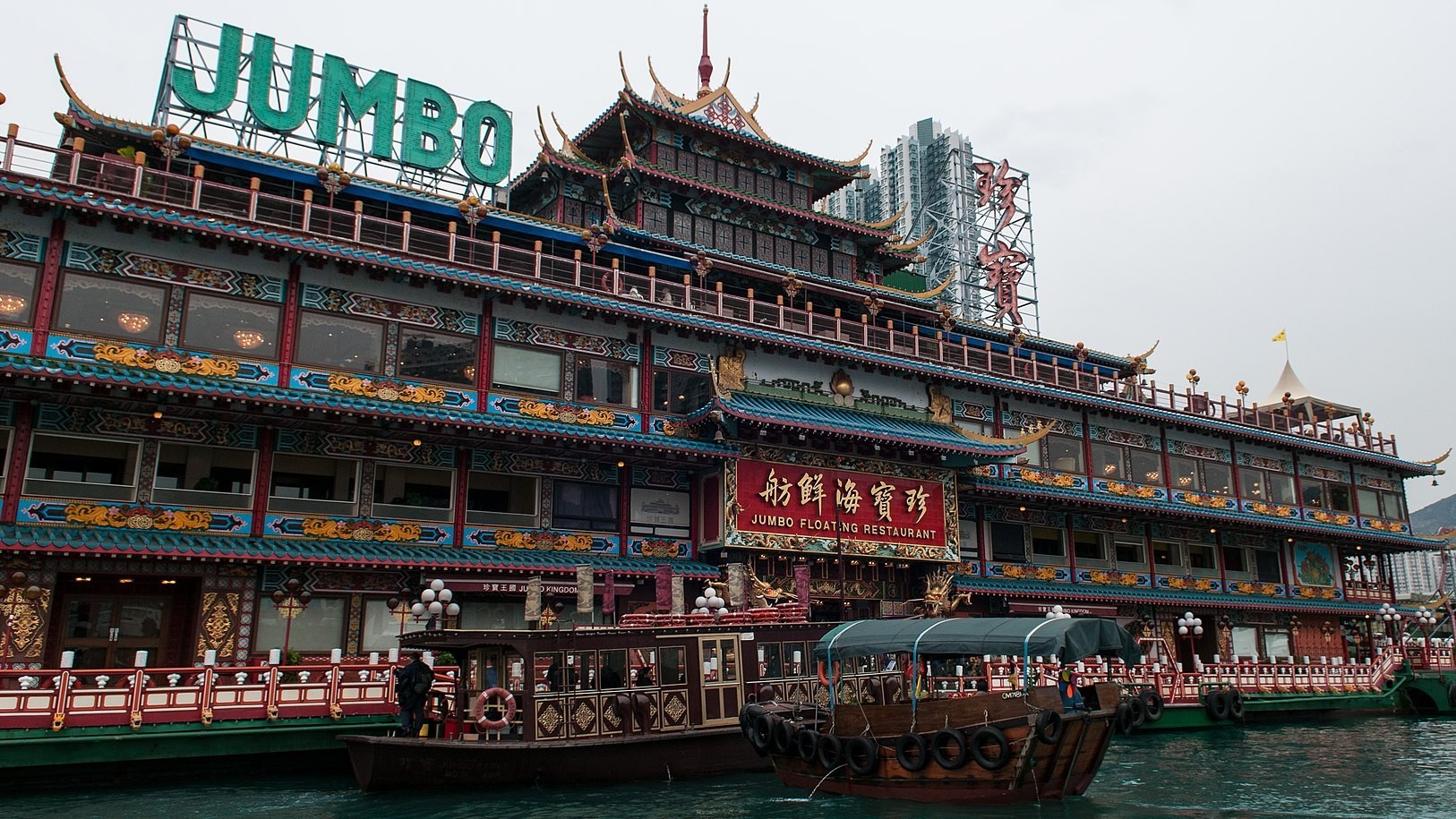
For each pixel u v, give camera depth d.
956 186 85.75
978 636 24.00
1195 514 53.41
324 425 33.22
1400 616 57.94
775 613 30.62
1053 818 22.27
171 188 32.75
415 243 36.81
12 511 28.78
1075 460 52.59
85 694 24.41
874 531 41.75
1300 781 28.42
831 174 52.97
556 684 25.72
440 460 35.59
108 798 23.53
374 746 24.20
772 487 39.56
